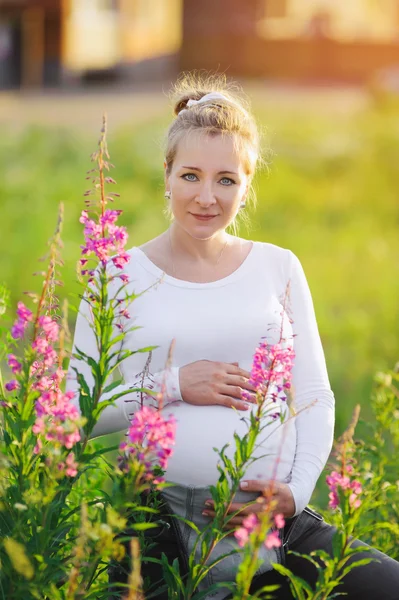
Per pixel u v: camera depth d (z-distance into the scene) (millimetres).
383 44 37375
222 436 3234
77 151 18844
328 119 23469
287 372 2947
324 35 37531
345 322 9438
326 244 12906
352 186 16500
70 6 33875
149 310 3389
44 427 2699
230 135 3348
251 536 2422
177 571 2855
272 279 3535
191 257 3480
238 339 3398
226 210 3371
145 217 13641
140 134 19969
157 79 37438
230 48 37844
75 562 2449
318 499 5289
